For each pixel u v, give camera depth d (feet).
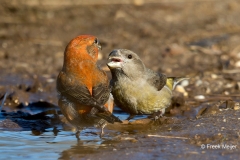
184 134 33.78
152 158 28.43
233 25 82.07
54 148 31.35
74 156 29.32
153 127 36.47
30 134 35.53
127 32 78.33
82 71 32.96
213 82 52.44
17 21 83.35
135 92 39.06
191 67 60.29
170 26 81.87
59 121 39.14
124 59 38.75
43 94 49.37
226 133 33.42
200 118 38.09
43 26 81.51
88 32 78.59
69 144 32.30
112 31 78.84
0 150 30.89
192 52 67.00
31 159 28.86
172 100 43.16
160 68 59.98
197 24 83.25
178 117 40.01
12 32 77.66
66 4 89.51
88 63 33.42
